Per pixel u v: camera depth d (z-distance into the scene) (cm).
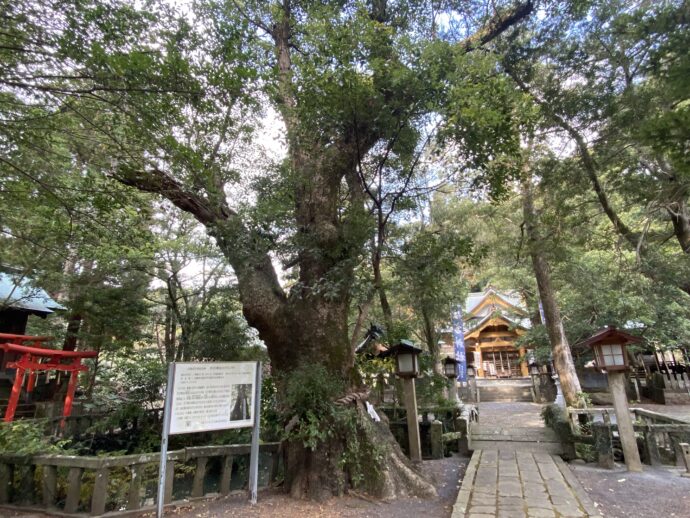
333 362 501
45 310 1233
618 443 734
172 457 467
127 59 350
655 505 459
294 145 557
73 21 344
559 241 913
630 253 1180
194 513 432
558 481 525
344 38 439
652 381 1689
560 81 783
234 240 492
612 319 1462
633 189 755
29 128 434
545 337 1620
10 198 579
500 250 1273
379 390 907
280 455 568
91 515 421
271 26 657
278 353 516
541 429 952
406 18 653
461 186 754
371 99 463
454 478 577
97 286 966
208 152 486
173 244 1027
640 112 646
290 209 559
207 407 461
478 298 2845
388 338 948
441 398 912
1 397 1129
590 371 1872
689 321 1533
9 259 900
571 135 788
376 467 476
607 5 687
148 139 434
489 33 768
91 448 804
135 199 572
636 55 666
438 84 427
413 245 540
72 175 597
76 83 432
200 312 1081
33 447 480
